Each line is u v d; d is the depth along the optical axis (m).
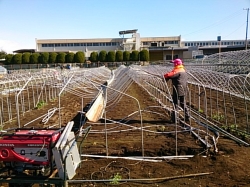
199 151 8.63
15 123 13.25
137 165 7.67
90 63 74.25
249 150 8.73
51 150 5.62
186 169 7.34
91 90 22.84
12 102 20.14
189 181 6.68
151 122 12.24
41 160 5.62
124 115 13.87
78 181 6.17
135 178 6.86
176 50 87.62
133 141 9.65
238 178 6.75
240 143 9.38
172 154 8.56
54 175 5.97
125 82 20.62
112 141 9.70
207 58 41.31
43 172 6.00
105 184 6.55
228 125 11.58
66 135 5.65
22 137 5.73
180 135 10.25
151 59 89.25
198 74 22.62
